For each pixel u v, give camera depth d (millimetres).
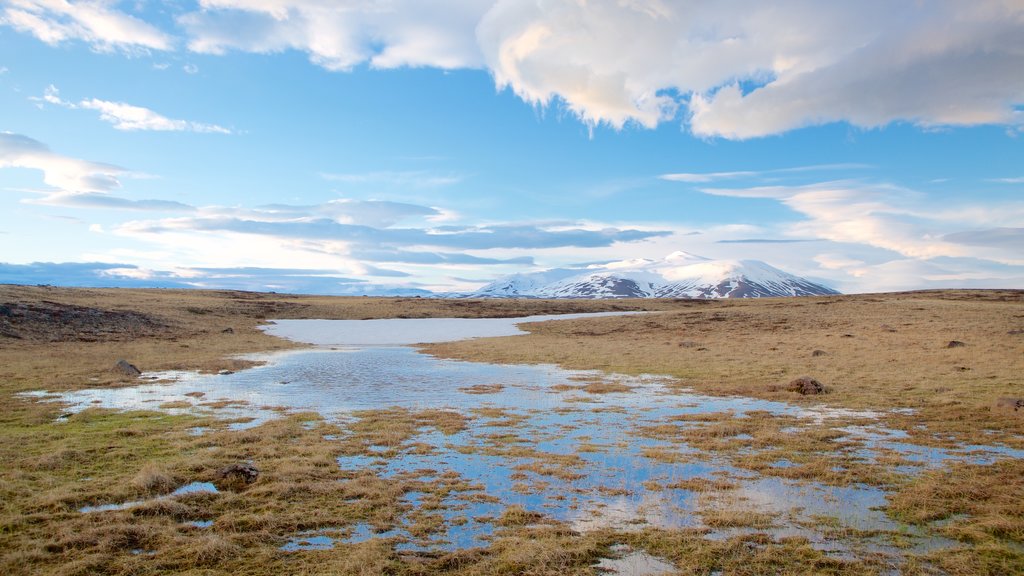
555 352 41719
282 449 14688
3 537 8930
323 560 8375
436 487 11844
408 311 89625
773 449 14906
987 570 8047
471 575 7988
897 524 9828
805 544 8945
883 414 19391
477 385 27250
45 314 47312
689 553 8633
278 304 85438
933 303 74188
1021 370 27062
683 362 34438
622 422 18562
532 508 10664
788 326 55531
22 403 20938
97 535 8945
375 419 18906
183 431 16703
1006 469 12906
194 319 61844
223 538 8914
